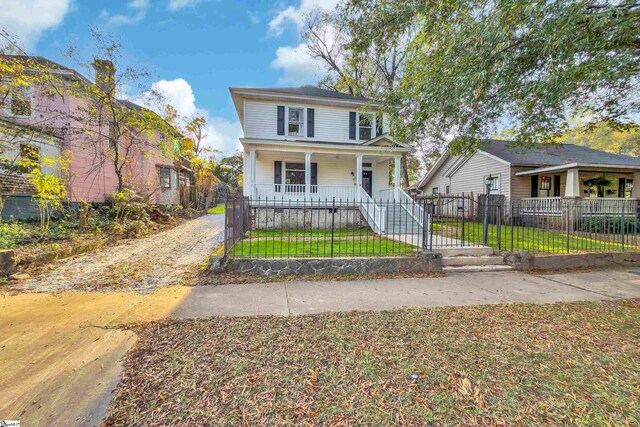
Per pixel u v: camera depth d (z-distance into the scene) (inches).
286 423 71.5
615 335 121.5
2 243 251.0
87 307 151.9
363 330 124.4
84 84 420.2
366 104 465.7
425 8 233.6
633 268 258.4
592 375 92.8
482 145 303.6
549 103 185.6
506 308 154.9
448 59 221.0
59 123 462.3
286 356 102.2
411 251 263.0
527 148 299.4
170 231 462.3
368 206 475.5
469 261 253.6
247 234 395.2
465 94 216.1
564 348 110.0
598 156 636.7
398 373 92.7
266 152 522.6
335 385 86.7
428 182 930.7
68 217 404.5
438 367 96.3
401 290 187.5
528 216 532.4
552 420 73.3
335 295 175.3
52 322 132.5
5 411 75.4
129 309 149.3
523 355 104.6
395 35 276.4
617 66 158.2
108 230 380.5
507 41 187.3
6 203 370.9
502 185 621.0
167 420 72.2
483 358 102.3
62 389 84.4
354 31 289.0
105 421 72.1
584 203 432.1
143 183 596.1
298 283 199.8
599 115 251.6
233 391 83.3
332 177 585.6
